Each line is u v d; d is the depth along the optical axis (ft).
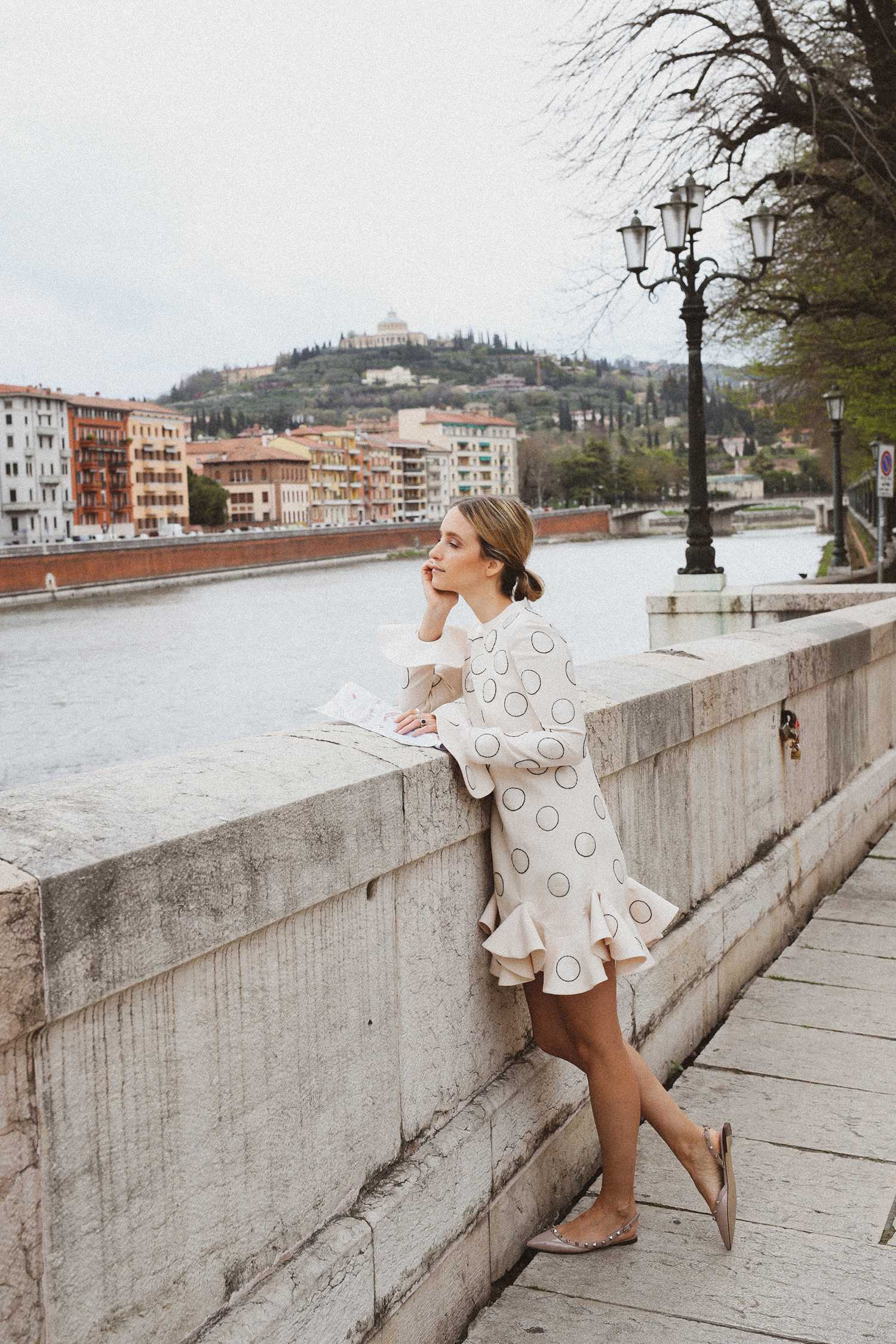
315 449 583.99
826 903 19.21
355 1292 7.43
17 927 5.08
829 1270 9.41
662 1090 9.78
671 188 42.55
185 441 507.30
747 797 16.33
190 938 6.05
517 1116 9.71
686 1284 9.27
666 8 57.26
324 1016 7.46
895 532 102.22
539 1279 9.40
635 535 578.66
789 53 58.13
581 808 8.69
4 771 99.60
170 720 122.11
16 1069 5.29
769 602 37.45
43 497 411.95
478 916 9.40
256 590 314.14
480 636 8.93
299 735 8.45
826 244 64.39
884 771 23.97
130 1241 5.92
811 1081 12.75
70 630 214.28
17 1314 5.31
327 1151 7.52
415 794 8.20
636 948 8.54
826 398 86.94
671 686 13.10
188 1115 6.30
